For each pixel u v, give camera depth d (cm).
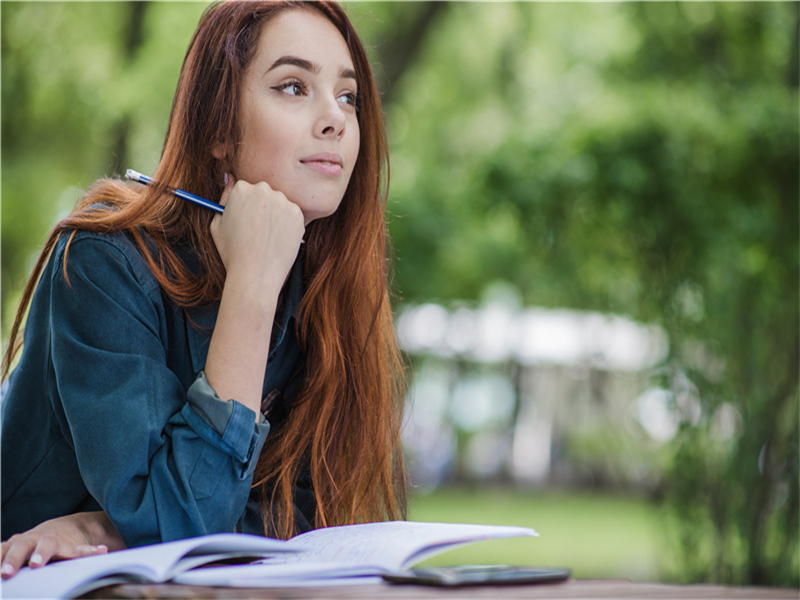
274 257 133
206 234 145
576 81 863
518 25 919
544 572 101
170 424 125
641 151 471
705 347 466
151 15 773
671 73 709
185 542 101
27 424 140
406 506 176
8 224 804
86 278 133
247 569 99
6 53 808
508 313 1106
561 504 1257
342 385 162
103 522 125
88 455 122
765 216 469
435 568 103
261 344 129
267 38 148
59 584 92
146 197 143
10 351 155
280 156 145
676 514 463
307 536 124
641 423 490
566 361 1197
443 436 1355
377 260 173
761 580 452
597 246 491
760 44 691
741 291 464
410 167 813
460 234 719
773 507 454
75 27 809
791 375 460
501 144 512
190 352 142
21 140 841
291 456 154
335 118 146
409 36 745
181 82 156
